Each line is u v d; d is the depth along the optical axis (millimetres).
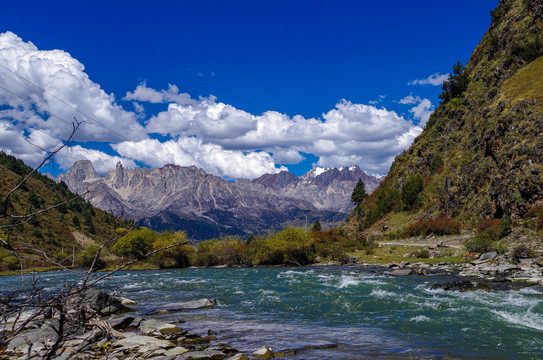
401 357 11859
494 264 41250
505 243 53594
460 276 35781
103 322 5816
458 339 13984
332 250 70125
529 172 61094
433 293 24906
